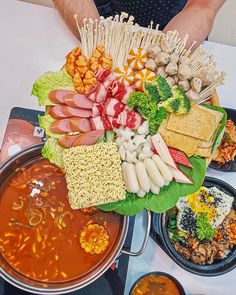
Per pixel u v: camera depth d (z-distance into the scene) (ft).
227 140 1.59
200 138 1.32
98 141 1.32
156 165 1.28
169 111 1.31
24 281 1.22
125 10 1.97
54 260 1.31
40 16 1.69
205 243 1.49
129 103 1.30
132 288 1.39
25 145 1.50
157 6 1.91
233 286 1.52
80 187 1.23
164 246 1.39
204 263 1.45
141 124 1.32
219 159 1.55
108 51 1.42
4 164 1.28
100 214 1.37
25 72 1.61
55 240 1.33
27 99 1.58
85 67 1.34
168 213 1.52
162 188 1.31
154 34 1.44
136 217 1.49
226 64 1.74
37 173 1.38
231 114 1.64
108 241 1.34
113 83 1.32
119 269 1.44
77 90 1.35
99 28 1.41
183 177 1.30
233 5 2.80
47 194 1.37
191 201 1.51
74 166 1.24
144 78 1.35
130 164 1.28
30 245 1.32
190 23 1.62
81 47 1.44
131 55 1.39
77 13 1.56
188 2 1.78
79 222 1.36
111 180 1.25
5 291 1.36
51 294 1.18
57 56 1.65
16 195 1.35
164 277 1.46
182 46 1.44
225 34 2.71
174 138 1.32
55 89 1.33
